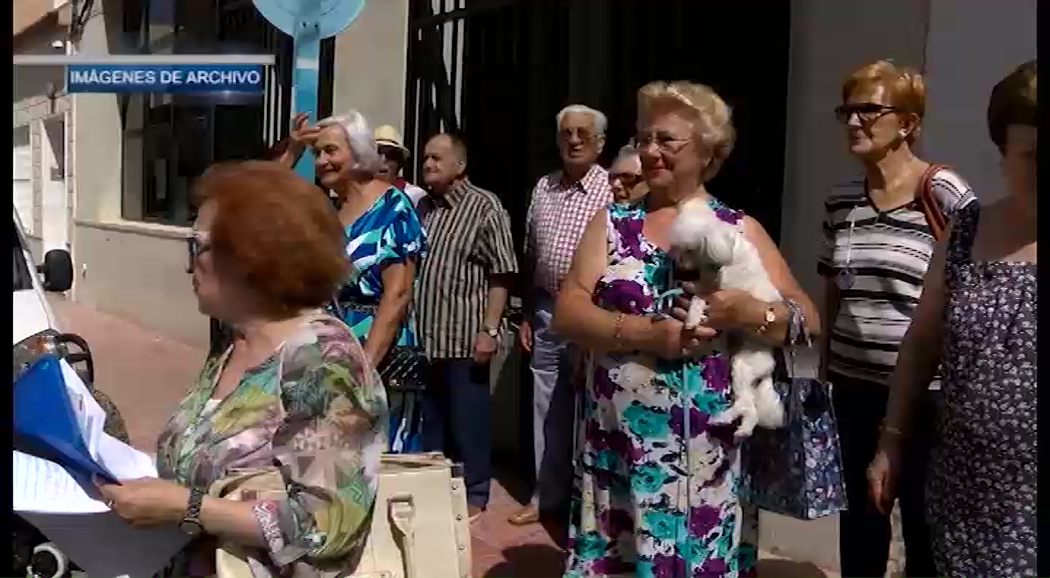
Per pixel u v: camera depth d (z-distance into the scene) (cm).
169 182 1048
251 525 180
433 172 449
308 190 198
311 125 352
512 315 558
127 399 725
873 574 321
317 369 185
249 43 816
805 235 395
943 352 234
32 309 302
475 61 584
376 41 607
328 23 407
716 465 270
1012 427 217
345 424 185
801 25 397
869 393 306
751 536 289
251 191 194
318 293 198
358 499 186
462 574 206
